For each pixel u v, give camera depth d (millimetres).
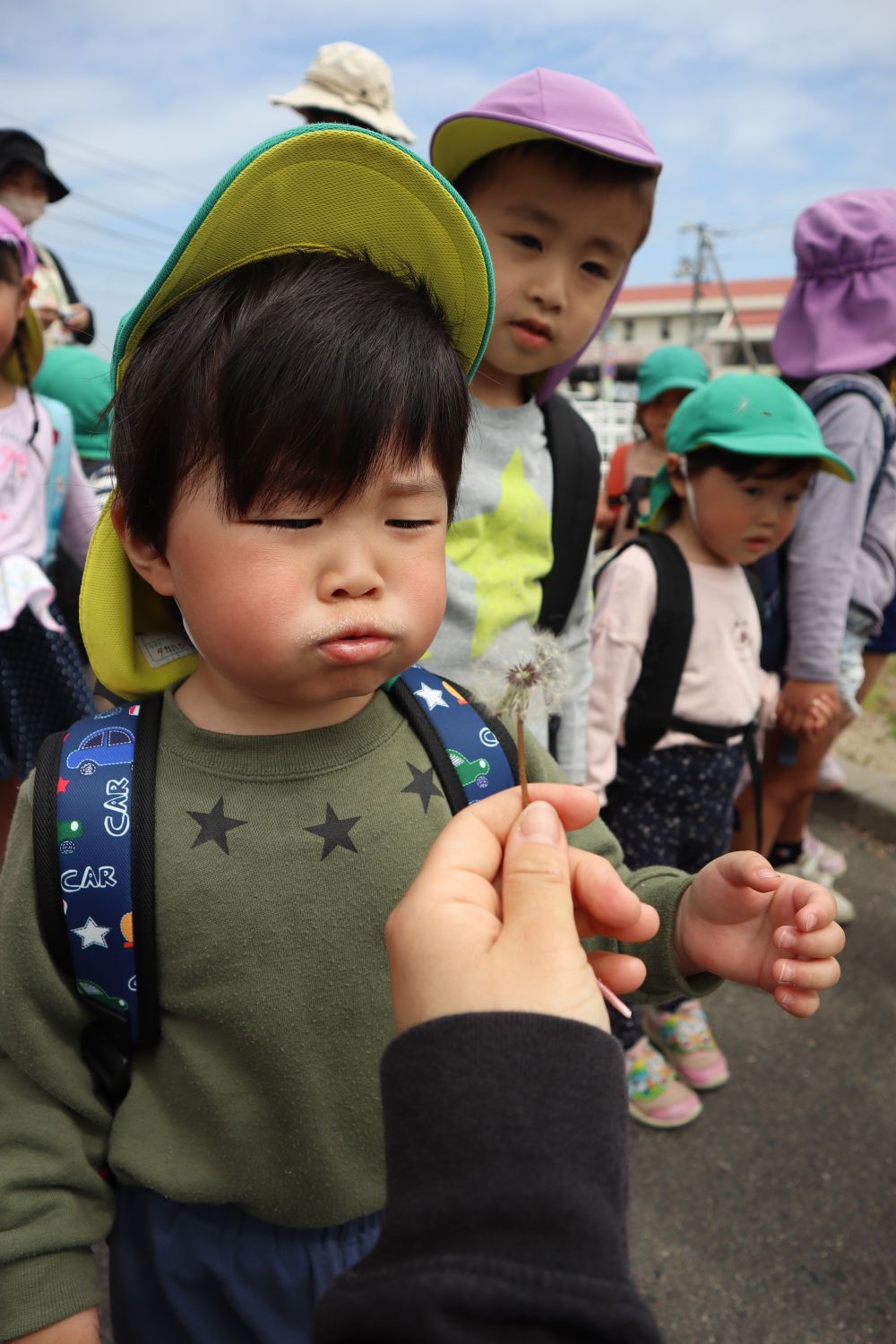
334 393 743
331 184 839
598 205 1530
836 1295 1738
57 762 938
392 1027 929
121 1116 953
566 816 683
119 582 955
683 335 43281
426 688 1063
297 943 900
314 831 919
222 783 927
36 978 909
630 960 705
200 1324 979
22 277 2145
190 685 1004
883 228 2551
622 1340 426
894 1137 2109
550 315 1585
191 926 890
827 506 2398
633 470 3893
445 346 848
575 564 1776
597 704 2023
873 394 2473
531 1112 493
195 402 782
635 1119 2158
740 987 2660
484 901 608
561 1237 455
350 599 782
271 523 764
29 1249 875
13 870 930
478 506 1600
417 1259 458
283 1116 917
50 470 2416
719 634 2088
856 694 2814
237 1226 966
